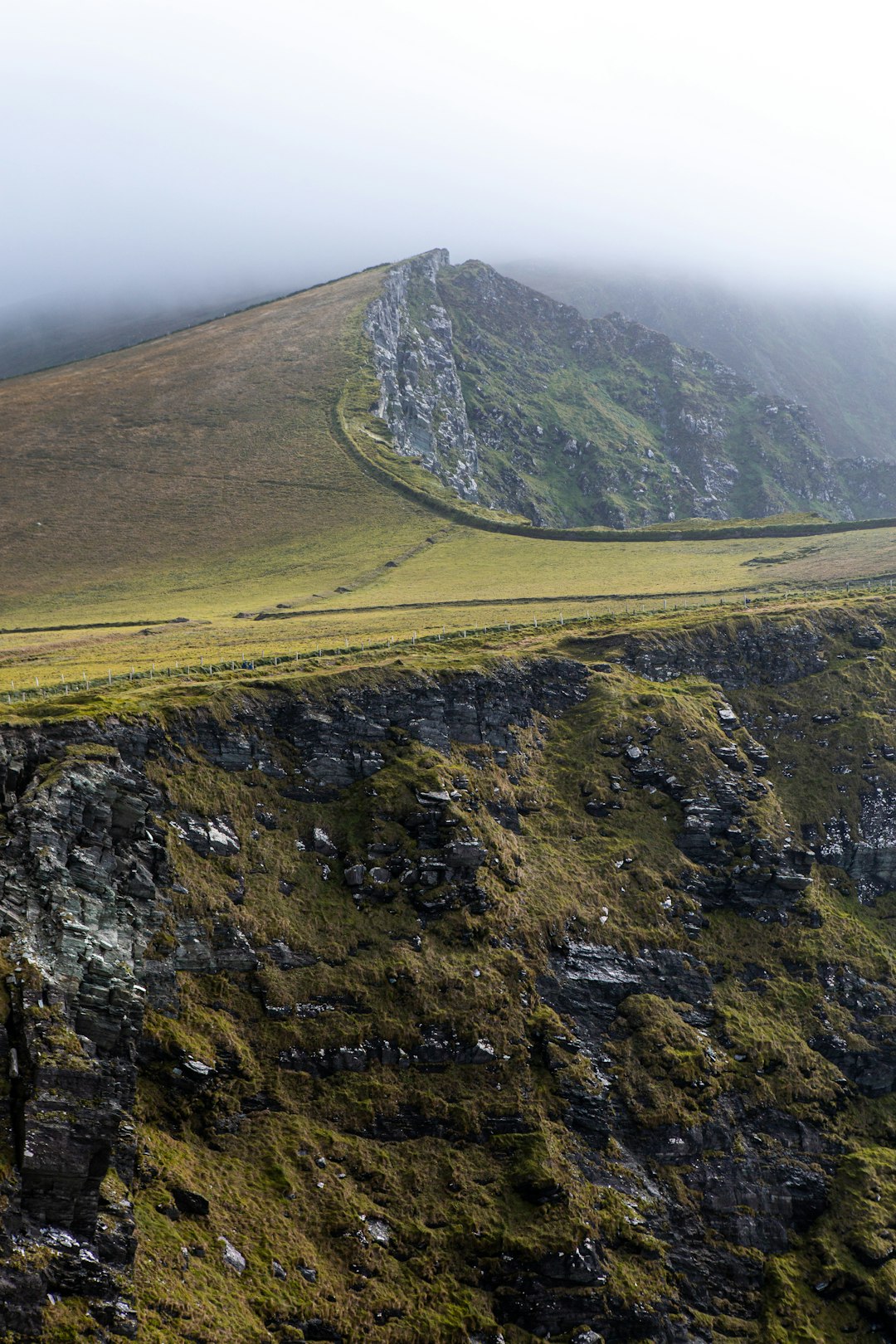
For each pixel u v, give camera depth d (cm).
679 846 12038
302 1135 8200
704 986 10938
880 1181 10006
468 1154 8700
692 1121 9700
